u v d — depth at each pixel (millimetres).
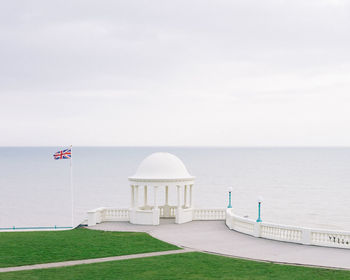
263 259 23422
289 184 156000
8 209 95750
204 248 26281
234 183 158875
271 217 90938
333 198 119750
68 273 20547
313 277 19938
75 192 127188
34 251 25297
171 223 36281
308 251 25344
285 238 28328
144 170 37031
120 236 30328
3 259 23312
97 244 27422
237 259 23453
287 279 19672
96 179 169625
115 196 117812
